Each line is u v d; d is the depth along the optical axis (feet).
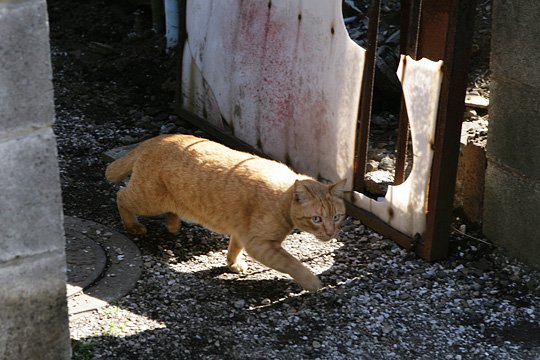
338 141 10.82
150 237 10.66
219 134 12.34
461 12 9.49
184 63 12.77
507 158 10.00
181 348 9.12
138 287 9.86
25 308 7.63
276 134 11.56
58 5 15.43
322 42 10.77
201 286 9.93
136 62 13.99
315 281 9.67
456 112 9.73
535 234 9.89
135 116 13.07
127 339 9.18
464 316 9.55
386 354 9.10
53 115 7.47
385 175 11.02
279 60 11.33
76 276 9.89
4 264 7.52
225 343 9.19
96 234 10.60
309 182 9.60
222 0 12.00
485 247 10.38
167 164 10.16
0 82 7.29
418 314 9.57
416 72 9.95
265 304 9.70
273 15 11.34
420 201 10.15
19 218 7.50
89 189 11.49
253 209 9.77
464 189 10.68
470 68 11.96
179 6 12.69
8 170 7.42
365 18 12.84
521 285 9.93
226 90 12.14
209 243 10.61
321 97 10.89
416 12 10.00
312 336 9.29
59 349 7.79
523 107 9.73
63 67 14.03
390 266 10.21
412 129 10.08
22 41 7.30
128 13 15.26
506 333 9.36
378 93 12.39
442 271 10.10
